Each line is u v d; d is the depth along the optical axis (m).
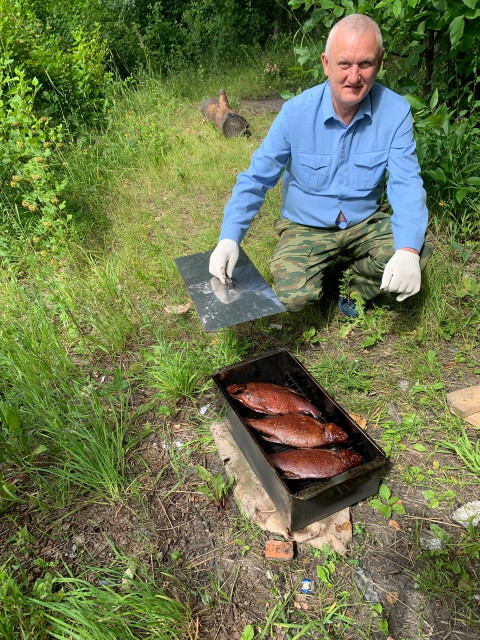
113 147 5.50
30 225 4.01
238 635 1.75
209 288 2.41
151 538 2.07
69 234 4.01
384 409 2.54
